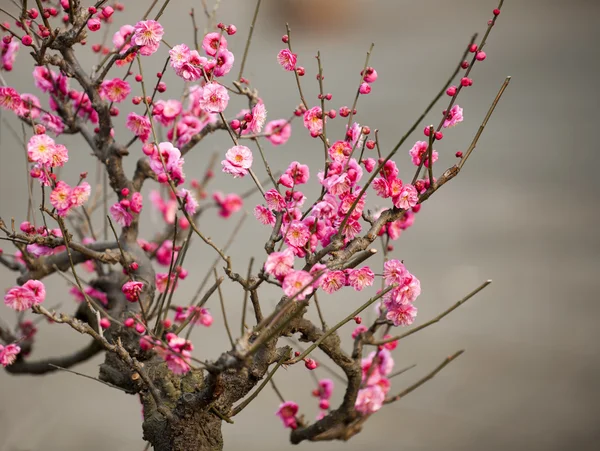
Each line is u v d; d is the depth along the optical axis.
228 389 4.16
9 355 4.21
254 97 4.27
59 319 4.13
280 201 4.12
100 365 4.25
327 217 4.13
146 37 4.17
